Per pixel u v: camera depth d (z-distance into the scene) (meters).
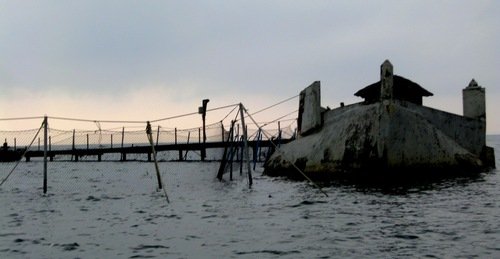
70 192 22.44
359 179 21.95
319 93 26.00
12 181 30.30
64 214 15.16
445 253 8.95
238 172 32.66
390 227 11.61
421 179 22.09
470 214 13.35
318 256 8.90
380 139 21.44
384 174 21.34
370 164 21.56
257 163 40.97
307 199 17.39
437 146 22.56
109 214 14.99
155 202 17.92
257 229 11.76
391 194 18.03
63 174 36.28
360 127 22.50
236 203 17.03
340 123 24.03
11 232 12.02
